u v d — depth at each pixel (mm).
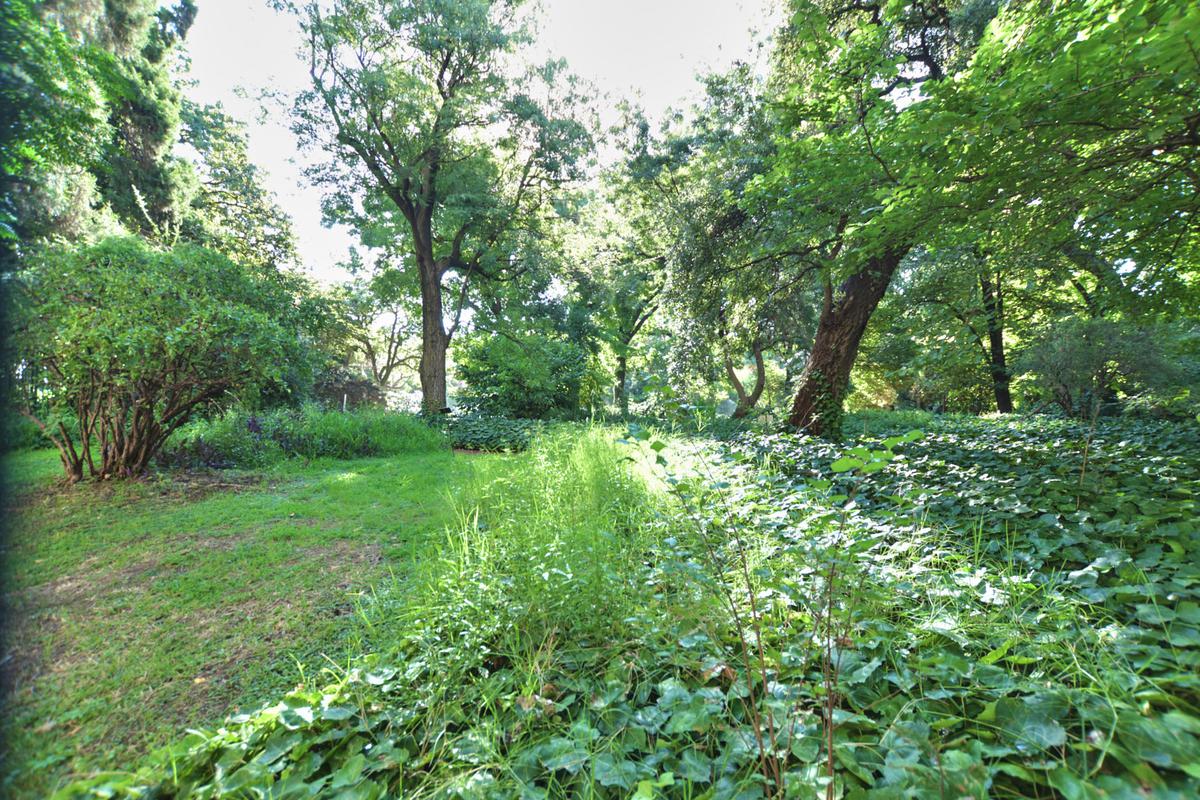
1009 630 1768
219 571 3051
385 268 17172
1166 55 2213
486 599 2182
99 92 5574
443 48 12703
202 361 5289
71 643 2180
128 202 13258
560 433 6688
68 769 1416
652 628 1925
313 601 2666
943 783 1101
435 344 14188
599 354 21531
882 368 18266
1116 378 10461
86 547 3428
